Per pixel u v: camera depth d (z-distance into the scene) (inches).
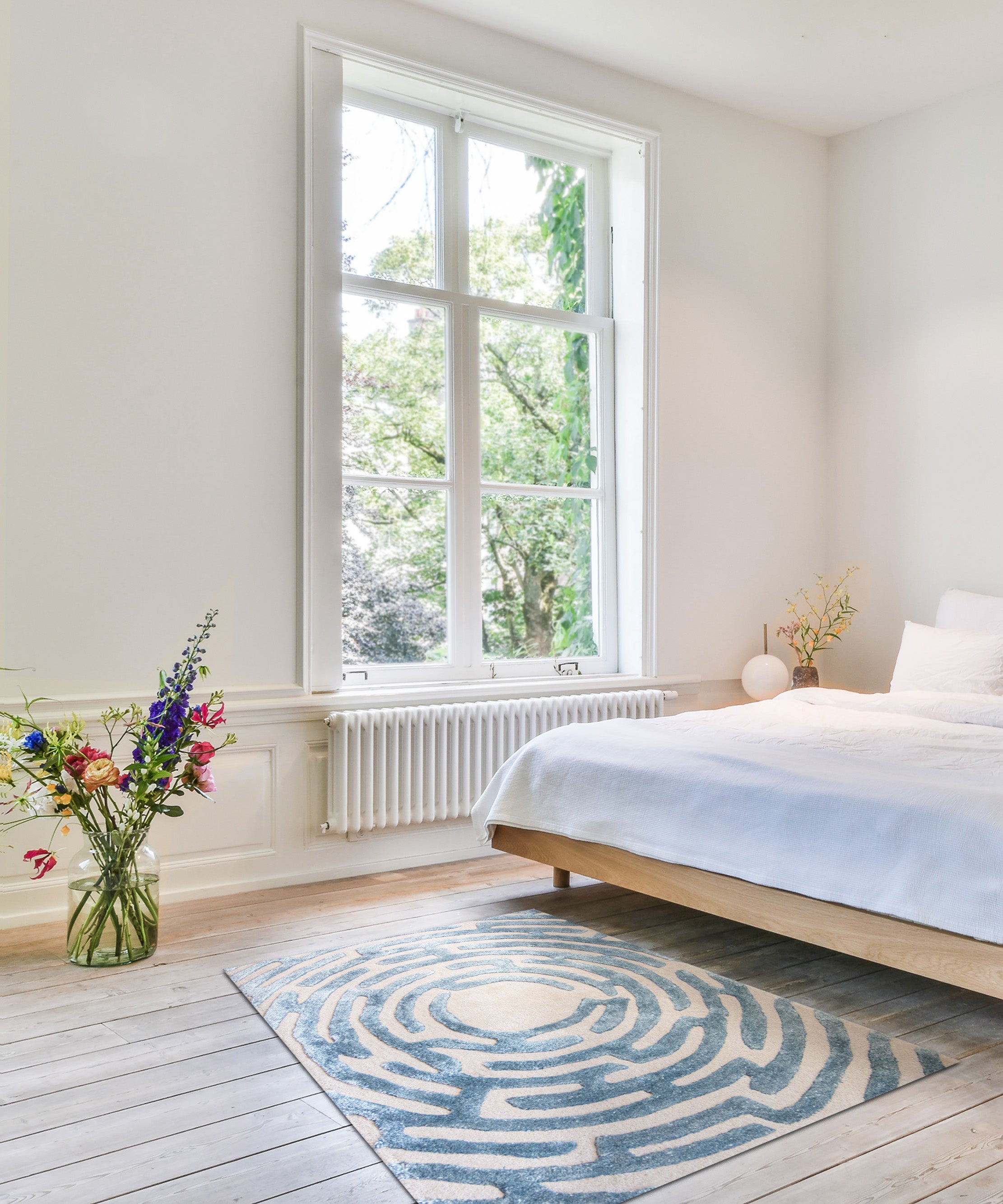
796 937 98.5
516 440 170.9
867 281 193.5
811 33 160.2
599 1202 64.6
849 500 196.2
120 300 127.6
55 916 123.3
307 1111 76.2
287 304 140.6
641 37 161.6
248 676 137.3
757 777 106.3
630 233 178.1
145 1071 82.7
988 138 175.0
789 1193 65.9
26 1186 66.2
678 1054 85.5
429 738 148.5
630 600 178.2
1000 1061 85.7
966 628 167.6
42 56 122.6
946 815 88.8
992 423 174.2
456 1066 83.1
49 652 123.0
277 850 139.4
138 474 128.9
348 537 153.2
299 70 141.6
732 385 186.4
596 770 122.3
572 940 116.3
